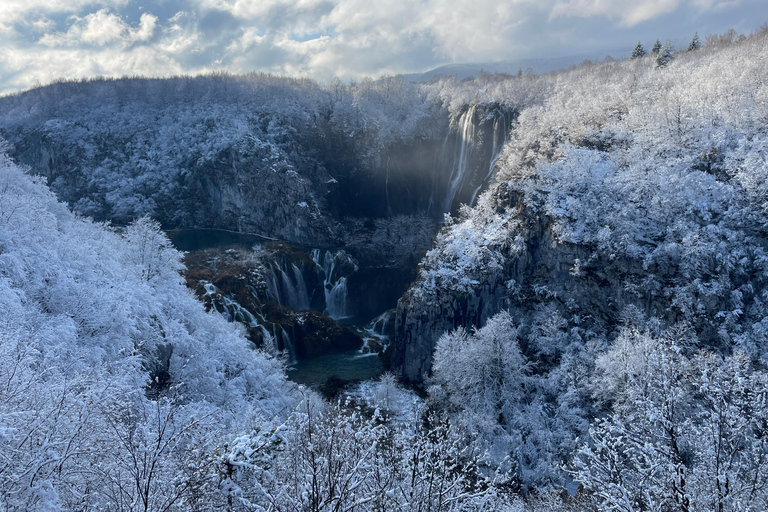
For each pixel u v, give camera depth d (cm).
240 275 8300
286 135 13625
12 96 17775
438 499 1337
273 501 1009
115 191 13362
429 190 13925
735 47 9750
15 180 5128
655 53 12975
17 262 3175
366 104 14788
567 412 4719
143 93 16038
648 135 6981
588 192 6419
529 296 6241
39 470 1096
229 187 12775
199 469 1065
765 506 1270
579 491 2077
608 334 5628
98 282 3916
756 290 5197
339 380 6369
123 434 1123
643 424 1574
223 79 16450
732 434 1341
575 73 12362
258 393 4566
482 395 4838
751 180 5578
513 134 9756
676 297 5309
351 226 12938
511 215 6781
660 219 5934
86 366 2669
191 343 4291
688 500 1238
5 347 1470
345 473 1138
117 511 1022
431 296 6525
